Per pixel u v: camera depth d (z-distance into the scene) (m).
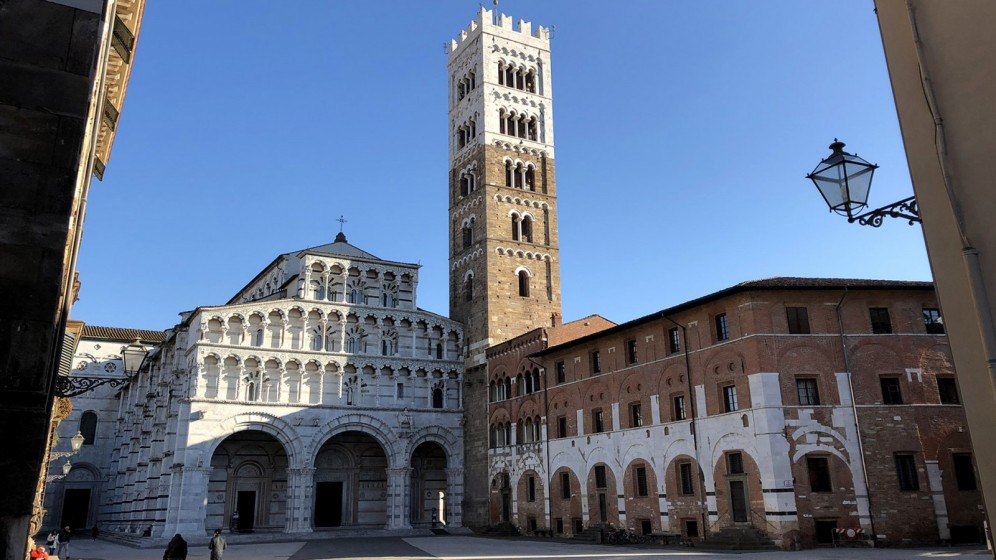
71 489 106.94
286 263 92.69
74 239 15.17
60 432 108.00
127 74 20.23
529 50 102.69
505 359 81.94
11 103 11.73
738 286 52.12
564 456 70.00
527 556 47.47
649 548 53.16
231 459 80.44
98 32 12.63
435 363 88.50
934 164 11.09
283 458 83.31
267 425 77.19
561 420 71.38
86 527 106.75
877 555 40.25
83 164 13.15
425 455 90.06
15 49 11.98
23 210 11.45
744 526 50.19
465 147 99.44
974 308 10.23
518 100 99.12
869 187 14.76
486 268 89.00
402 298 89.88
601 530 61.19
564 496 69.50
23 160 11.61
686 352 57.47
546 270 93.00
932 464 48.88
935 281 10.90
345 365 83.31
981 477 9.97
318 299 84.69
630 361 63.53
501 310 88.00
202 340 76.06
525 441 76.50
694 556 43.56
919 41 11.36
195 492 71.94
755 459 49.84
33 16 12.23
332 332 84.06
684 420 56.59
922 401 50.44
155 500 81.12
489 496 81.44
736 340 52.75
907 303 52.75
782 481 48.25
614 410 64.25
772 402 49.84
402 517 81.19
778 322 51.84
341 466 85.38
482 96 96.44
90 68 12.40
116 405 112.31
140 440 89.62
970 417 10.19
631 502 60.84
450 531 81.50
